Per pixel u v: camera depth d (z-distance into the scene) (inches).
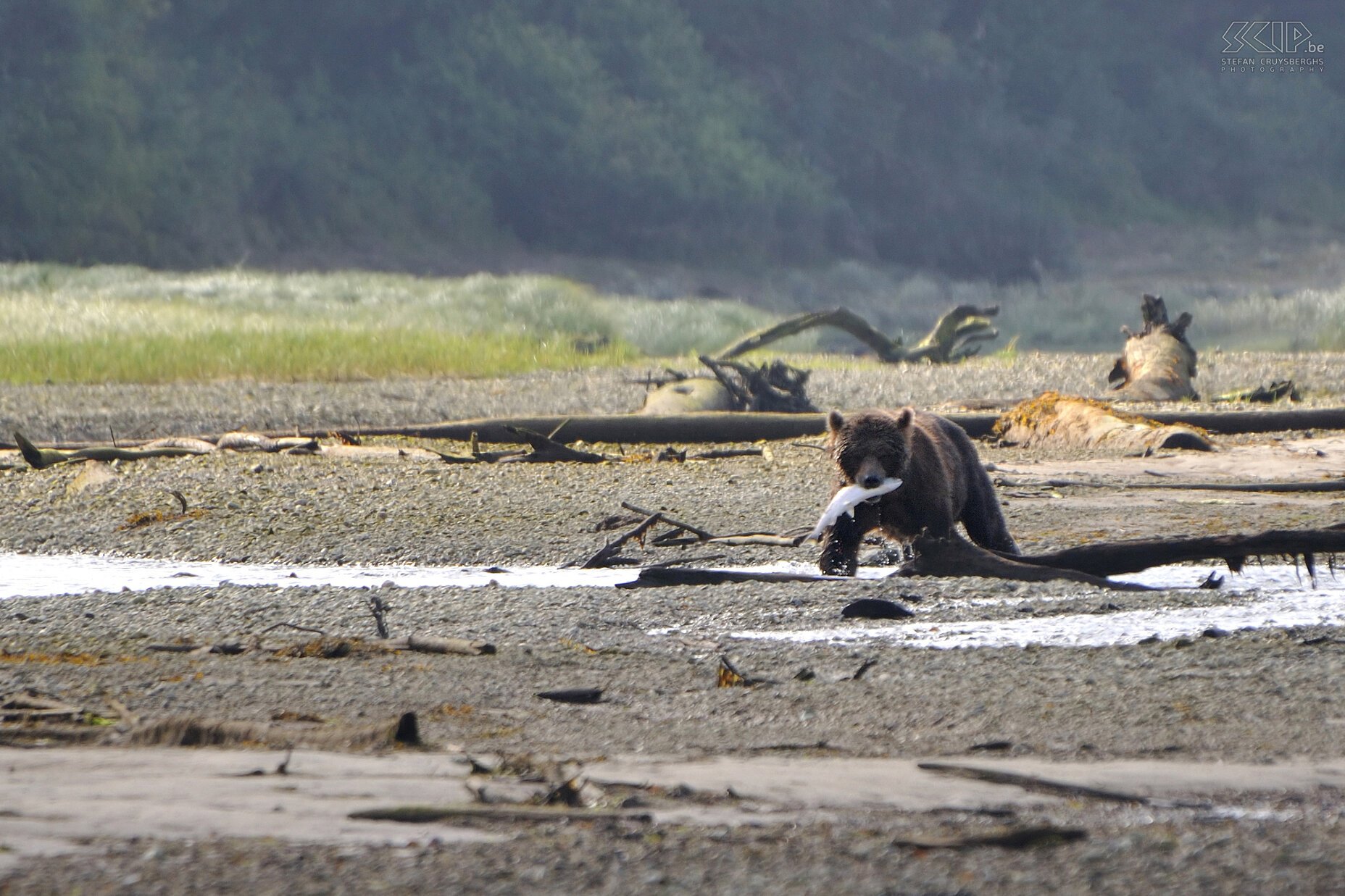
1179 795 619.8
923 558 1423.5
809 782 639.8
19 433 2532.0
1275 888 494.9
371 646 1074.7
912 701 858.8
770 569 1567.4
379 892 488.7
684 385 3585.1
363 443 2987.2
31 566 1708.9
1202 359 4968.0
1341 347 6879.9
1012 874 508.7
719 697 887.1
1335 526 1312.7
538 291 6200.8
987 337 5285.4
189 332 4650.6
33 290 6742.1
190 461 2593.5
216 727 748.0
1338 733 752.3
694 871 511.5
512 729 792.3
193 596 1386.6
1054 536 1796.3
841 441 1427.2
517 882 500.1
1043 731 769.6
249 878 498.6
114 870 503.8
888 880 503.8
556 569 1665.8
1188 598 1304.1
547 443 2650.1
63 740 740.7
